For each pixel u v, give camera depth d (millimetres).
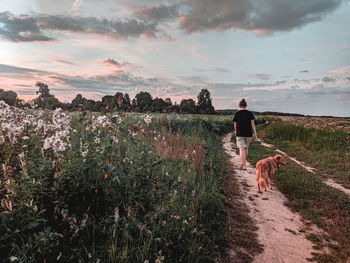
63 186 2684
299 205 4555
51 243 2078
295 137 14625
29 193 2205
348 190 5656
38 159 2748
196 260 2594
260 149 11477
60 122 3414
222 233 3398
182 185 4496
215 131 18703
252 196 5098
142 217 3068
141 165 3883
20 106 4480
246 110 7098
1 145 2924
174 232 2957
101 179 3094
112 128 3496
